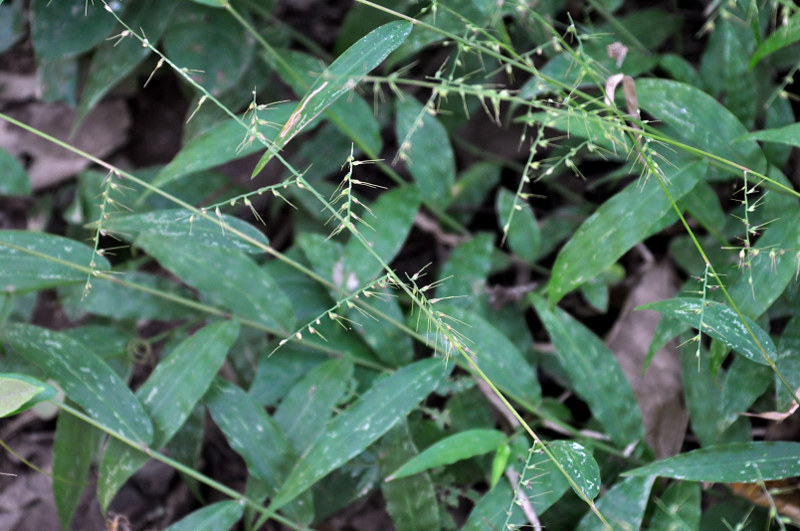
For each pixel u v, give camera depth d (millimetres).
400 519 983
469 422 1027
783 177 976
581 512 996
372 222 1050
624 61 1046
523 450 983
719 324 929
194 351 999
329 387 1008
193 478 1036
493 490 975
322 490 1024
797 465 941
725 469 946
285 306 1032
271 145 908
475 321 1017
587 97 952
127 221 971
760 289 951
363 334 1034
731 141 978
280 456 991
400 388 985
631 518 956
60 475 1006
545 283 1090
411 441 990
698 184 1006
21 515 1084
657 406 1026
